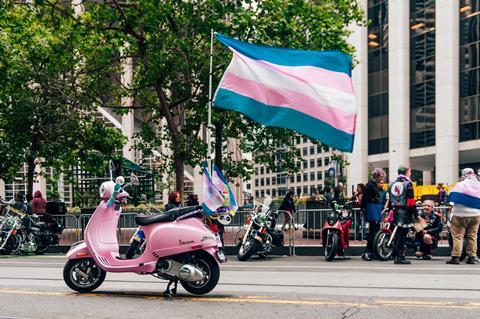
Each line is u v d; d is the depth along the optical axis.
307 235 13.52
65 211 19.30
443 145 41.12
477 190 10.62
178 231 6.74
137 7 16.61
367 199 11.81
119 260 6.98
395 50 44.69
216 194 7.10
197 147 20.42
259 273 9.50
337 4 18.05
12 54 18.33
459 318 5.59
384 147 46.56
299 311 5.98
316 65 8.36
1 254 14.91
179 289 7.58
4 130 20.83
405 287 7.64
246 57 8.48
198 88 18.23
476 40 40.12
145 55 17.33
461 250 10.91
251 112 8.37
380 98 46.94
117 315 5.91
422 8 43.59
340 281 8.33
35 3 16.45
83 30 17.98
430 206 12.24
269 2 16.20
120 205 7.42
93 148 21.95
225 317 5.73
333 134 8.21
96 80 20.02
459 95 41.31
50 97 19.44
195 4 16.70
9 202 14.44
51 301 6.74
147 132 23.06
